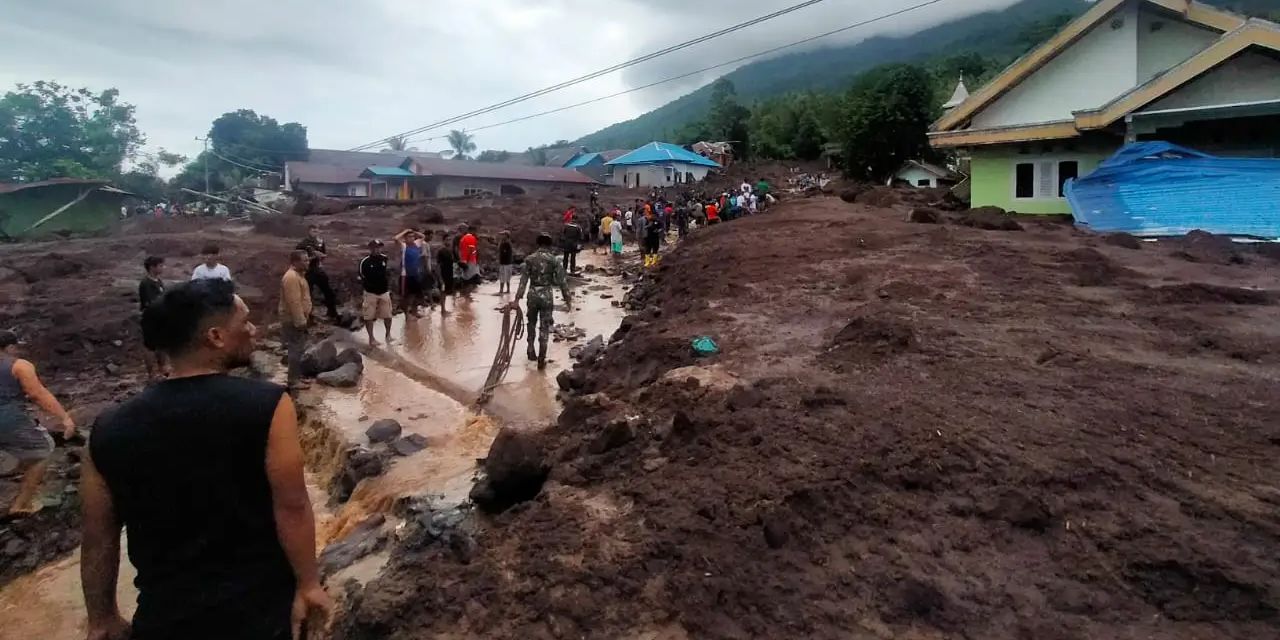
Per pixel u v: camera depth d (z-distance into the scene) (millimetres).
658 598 3434
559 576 3666
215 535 2221
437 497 5848
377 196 58906
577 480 4844
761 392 5816
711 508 4012
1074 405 5246
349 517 6301
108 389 10391
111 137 56469
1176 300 9141
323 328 13633
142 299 9438
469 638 3355
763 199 36000
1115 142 21750
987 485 4082
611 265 22391
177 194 57438
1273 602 3029
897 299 9664
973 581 3359
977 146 24656
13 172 50438
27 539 6617
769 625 3191
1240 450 4434
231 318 2414
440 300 15461
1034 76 23516
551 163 90500
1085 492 3980
